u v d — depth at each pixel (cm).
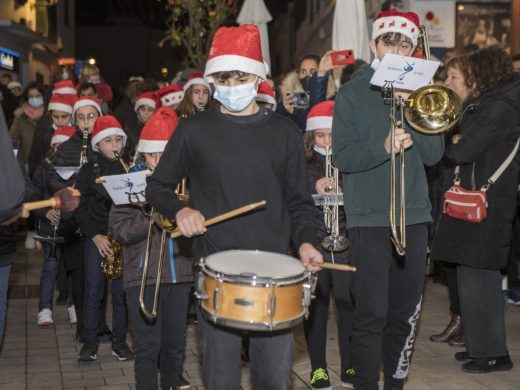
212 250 354
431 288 848
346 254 509
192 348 630
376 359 443
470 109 546
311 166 523
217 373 353
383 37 445
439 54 1253
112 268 566
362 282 444
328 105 522
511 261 761
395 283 452
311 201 366
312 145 526
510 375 551
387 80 420
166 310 456
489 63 541
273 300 318
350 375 524
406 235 444
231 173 350
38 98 1172
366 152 430
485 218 535
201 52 1670
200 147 352
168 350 462
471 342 554
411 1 1261
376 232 442
